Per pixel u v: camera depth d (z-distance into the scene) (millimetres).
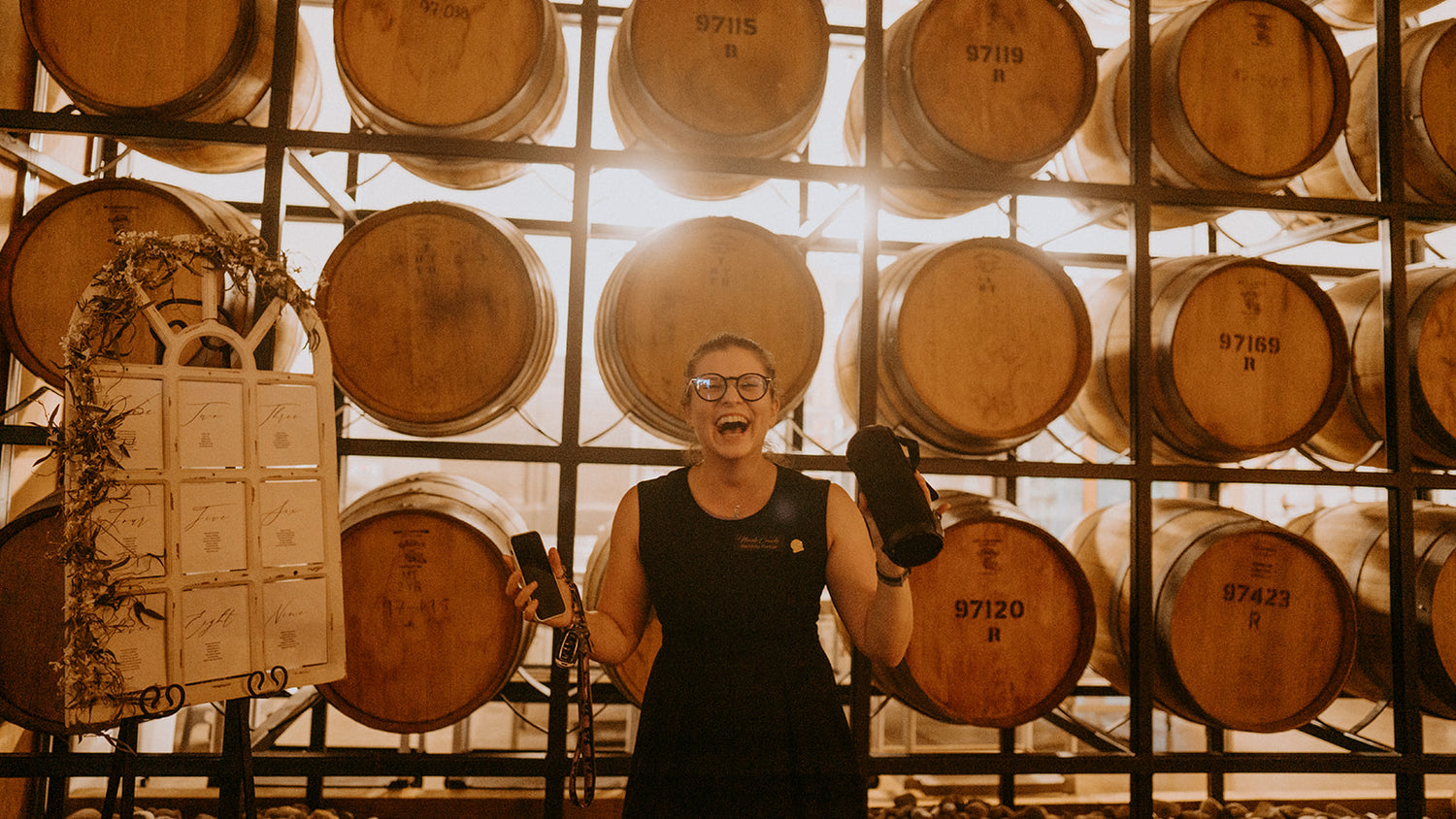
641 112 2537
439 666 2338
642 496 1704
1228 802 3295
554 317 2609
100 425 1794
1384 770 2566
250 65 2459
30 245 2297
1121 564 2699
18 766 2178
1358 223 2861
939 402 2475
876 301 2559
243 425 1998
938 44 2596
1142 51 2693
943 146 2559
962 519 2453
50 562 2191
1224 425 2574
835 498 1684
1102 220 3184
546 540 8125
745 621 1572
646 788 1564
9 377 2777
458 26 2457
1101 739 2844
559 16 2963
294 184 3795
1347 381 2750
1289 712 2525
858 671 2447
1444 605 2645
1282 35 2719
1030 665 2461
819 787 1534
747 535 1599
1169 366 2555
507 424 8180
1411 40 2961
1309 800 3438
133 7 2377
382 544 2352
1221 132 2654
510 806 3162
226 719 2250
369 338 2354
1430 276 2889
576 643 1588
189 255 1956
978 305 2535
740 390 1602
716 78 2514
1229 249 4574
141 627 1830
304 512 2061
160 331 1903
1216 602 2539
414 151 2445
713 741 1542
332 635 2072
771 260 2504
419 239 2393
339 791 3178
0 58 2797
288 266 2391
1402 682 2611
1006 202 3869
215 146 2633
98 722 1780
